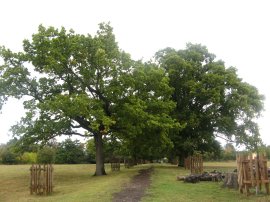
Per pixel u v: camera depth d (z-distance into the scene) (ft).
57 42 115.96
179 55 172.14
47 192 75.82
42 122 111.55
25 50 120.88
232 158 260.42
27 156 242.37
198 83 158.40
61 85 121.19
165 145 130.21
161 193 60.95
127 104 113.80
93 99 112.06
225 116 161.17
